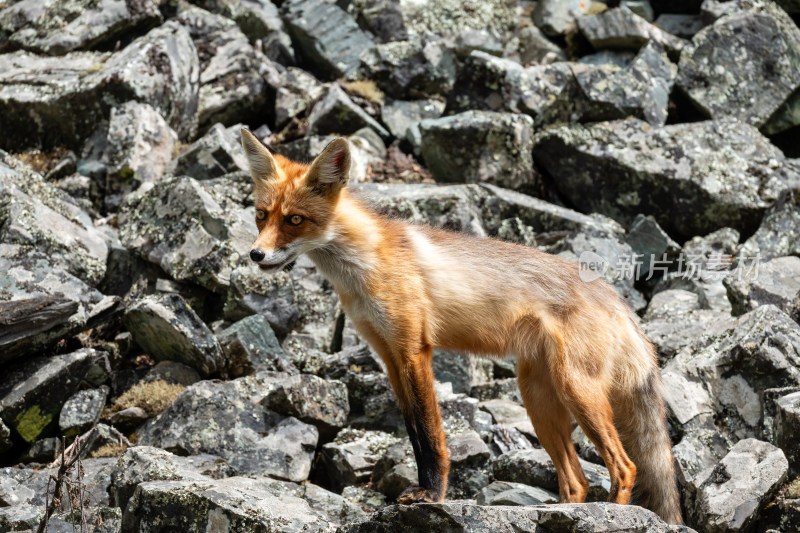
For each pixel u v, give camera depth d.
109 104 25.84
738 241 23.73
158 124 25.48
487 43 30.91
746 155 24.84
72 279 19.33
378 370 18.50
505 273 14.05
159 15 29.80
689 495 14.08
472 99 27.02
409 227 14.55
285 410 16.78
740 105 27.28
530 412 14.23
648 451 14.11
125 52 27.42
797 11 30.83
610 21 29.84
